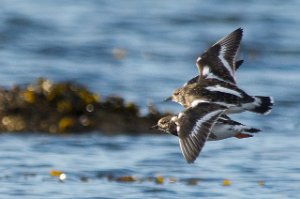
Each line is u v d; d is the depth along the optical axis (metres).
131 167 15.17
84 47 27.16
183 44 28.09
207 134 10.44
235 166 15.30
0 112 17.88
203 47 27.81
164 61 25.73
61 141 16.94
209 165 15.38
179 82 23.02
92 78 23.36
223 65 11.67
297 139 17.53
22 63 24.89
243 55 26.95
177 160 15.66
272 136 17.75
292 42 28.55
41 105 18.02
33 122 17.75
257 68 25.12
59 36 28.62
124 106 18.17
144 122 17.94
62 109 17.94
